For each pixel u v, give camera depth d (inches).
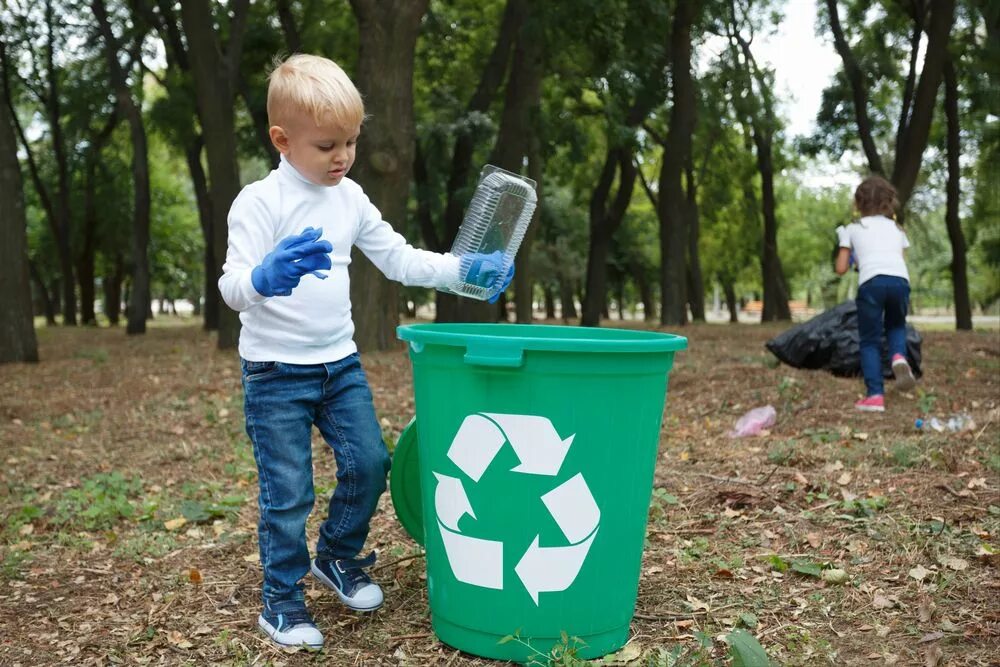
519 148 592.1
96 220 1179.9
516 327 128.7
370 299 440.1
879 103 916.0
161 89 1153.4
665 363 102.2
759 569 135.0
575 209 1339.8
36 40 962.7
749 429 239.1
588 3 514.6
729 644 96.7
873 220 265.0
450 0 742.5
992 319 2192.4
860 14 807.7
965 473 178.5
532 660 101.7
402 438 121.1
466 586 104.1
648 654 103.3
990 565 130.6
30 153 1056.8
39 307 1820.9
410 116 413.1
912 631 109.7
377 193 407.8
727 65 899.4
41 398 339.9
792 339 346.0
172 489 197.0
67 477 213.2
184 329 1002.1
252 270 98.5
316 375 110.4
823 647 104.6
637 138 732.7
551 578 101.0
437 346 100.7
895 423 241.1
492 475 99.7
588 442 98.5
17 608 126.0
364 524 118.3
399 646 110.3
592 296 875.4
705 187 1190.3
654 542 148.6
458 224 745.0
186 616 121.3
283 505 110.0
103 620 121.1
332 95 101.5
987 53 693.3
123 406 312.7
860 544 142.3
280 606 112.0
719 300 3218.5
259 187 106.6
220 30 667.4
